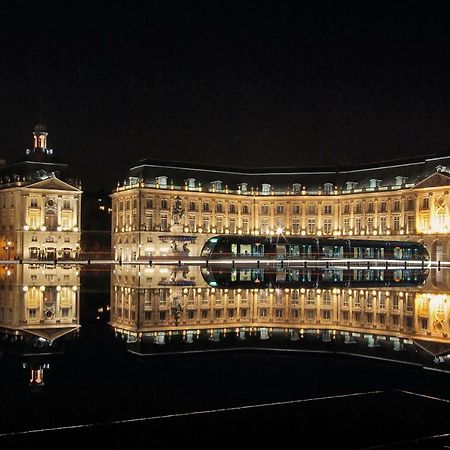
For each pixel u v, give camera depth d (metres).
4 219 149.12
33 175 146.88
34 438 11.48
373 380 17.64
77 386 16.45
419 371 19.09
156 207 148.62
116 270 89.00
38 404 14.48
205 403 14.67
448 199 132.62
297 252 118.31
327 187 155.75
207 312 36.06
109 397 15.23
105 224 192.88
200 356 21.38
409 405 13.78
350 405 13.80
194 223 153.12
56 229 147.38
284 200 157.88
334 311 37.12
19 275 75.12
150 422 12.46
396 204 144.62
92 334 26.80
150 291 51.44
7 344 23.72
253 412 13.19
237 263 113.19
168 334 26.94
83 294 48.31
